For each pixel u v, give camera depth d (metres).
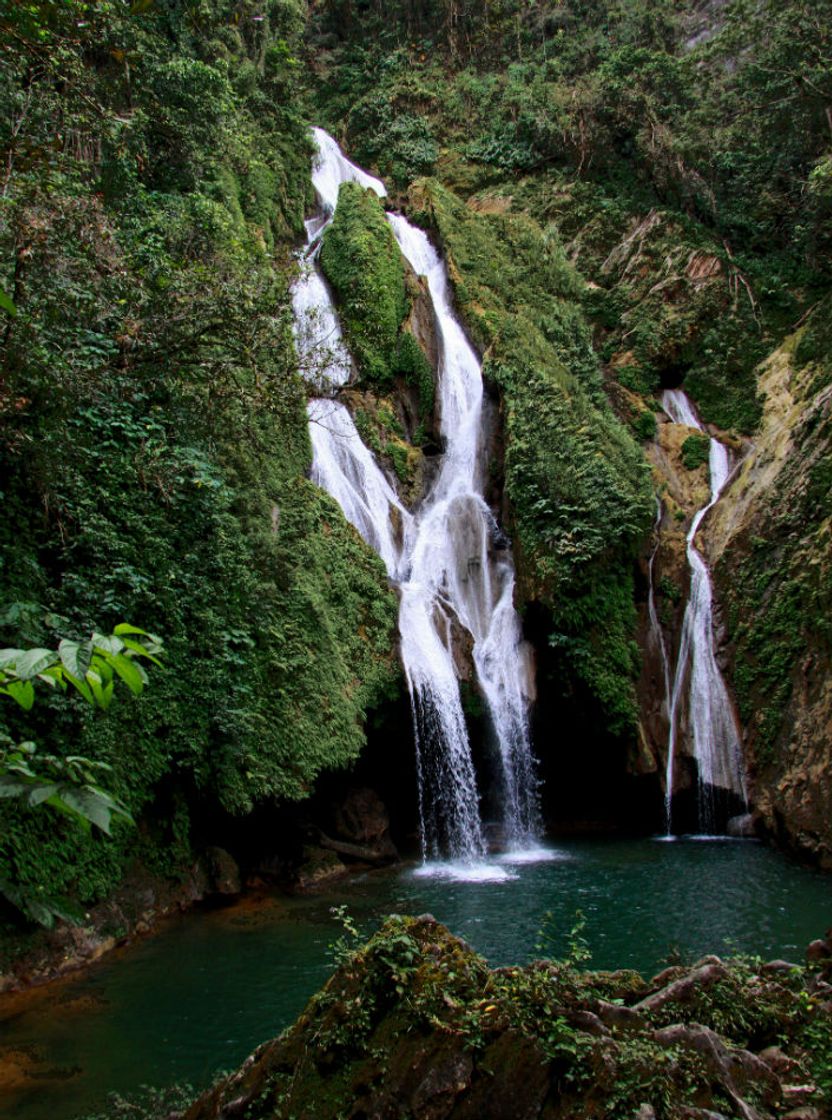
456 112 29.94
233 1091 4.31
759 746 15.09
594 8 32.69
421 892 11.11
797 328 21.91
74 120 10.69
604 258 25.08
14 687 1.96
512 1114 3.79
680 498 19.50
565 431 17.58
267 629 11.38
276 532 12.97
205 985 7.75
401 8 32.97
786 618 15.30
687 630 16.88
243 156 19.11
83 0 10.23
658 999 4.94
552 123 27.41
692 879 11.73
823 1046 4.90
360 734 12.37
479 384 19.39
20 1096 5.71
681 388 22.33
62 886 8.27
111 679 2.07
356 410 17.64
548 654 15.61
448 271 21.52
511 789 14.86
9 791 1.95
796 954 8.50
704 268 23.22
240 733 10.37
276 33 23.14
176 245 13.06
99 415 10.09
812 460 16.36
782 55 22.59
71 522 9.28
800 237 22.80
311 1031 4.26
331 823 12.86
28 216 7.98
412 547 16.66
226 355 10.07
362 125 29.86
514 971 4.53
